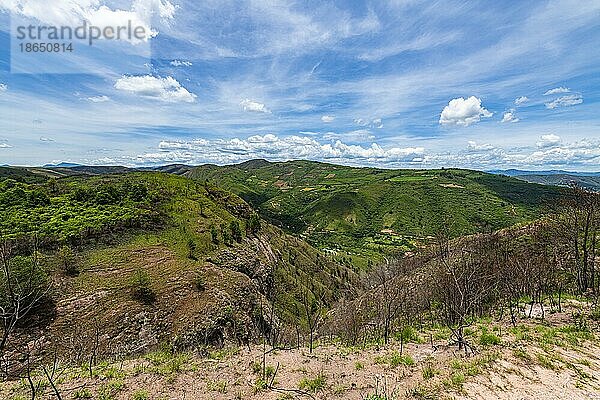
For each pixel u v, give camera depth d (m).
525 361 12.92
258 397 11.19
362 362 14.06
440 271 28.33
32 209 45.75
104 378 12.55
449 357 13.98
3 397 11.19
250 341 32.91
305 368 13.59
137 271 36.34
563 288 29.58
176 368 13.58
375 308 28.53
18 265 24.42
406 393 10.89
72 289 30.70
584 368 12.42
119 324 28.52
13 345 20.47
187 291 35.72
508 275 26.19
